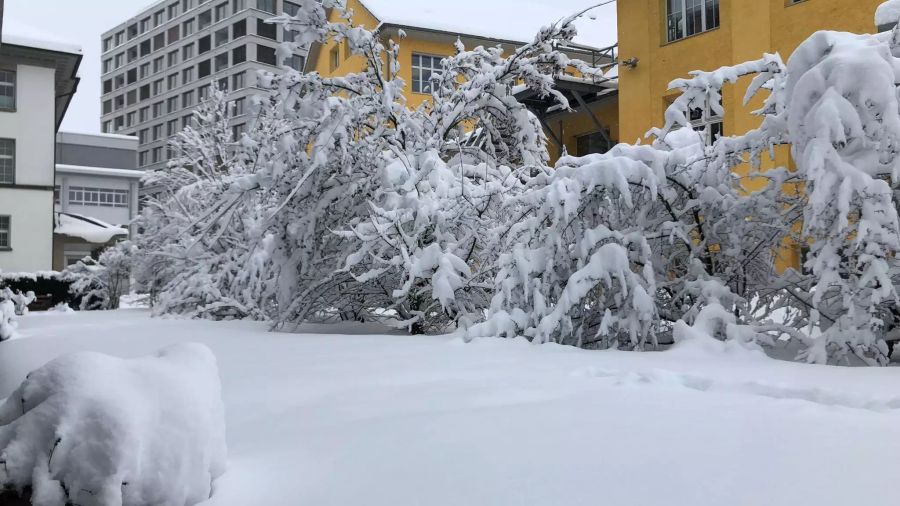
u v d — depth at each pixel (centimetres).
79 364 203
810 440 242
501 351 529
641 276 610
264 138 992
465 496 199
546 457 231
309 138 852
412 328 831
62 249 3588
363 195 870
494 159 946
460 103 883
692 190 613
